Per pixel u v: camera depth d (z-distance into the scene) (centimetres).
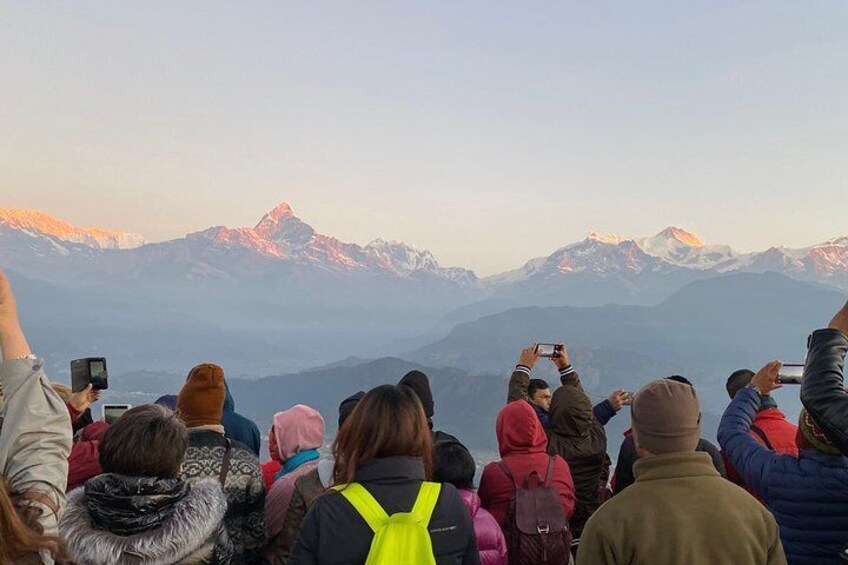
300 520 543
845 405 407
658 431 416
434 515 404
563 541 627
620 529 398
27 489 309
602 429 789
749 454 528
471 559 423
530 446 676
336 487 414
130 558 399
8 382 329
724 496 403
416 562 383
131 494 405
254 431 717
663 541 389
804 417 503
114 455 415
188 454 529
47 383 339
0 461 317
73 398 557
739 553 390
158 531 407
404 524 388
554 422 753
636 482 419
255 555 546
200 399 579
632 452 700
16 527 265
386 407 417
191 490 438
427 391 682
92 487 413
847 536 479
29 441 322
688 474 409
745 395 580
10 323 340
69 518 415
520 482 657
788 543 493
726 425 563
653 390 423
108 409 723
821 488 479
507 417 686
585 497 768
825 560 480
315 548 394
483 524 605
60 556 286
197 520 418
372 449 409
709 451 677
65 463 335
